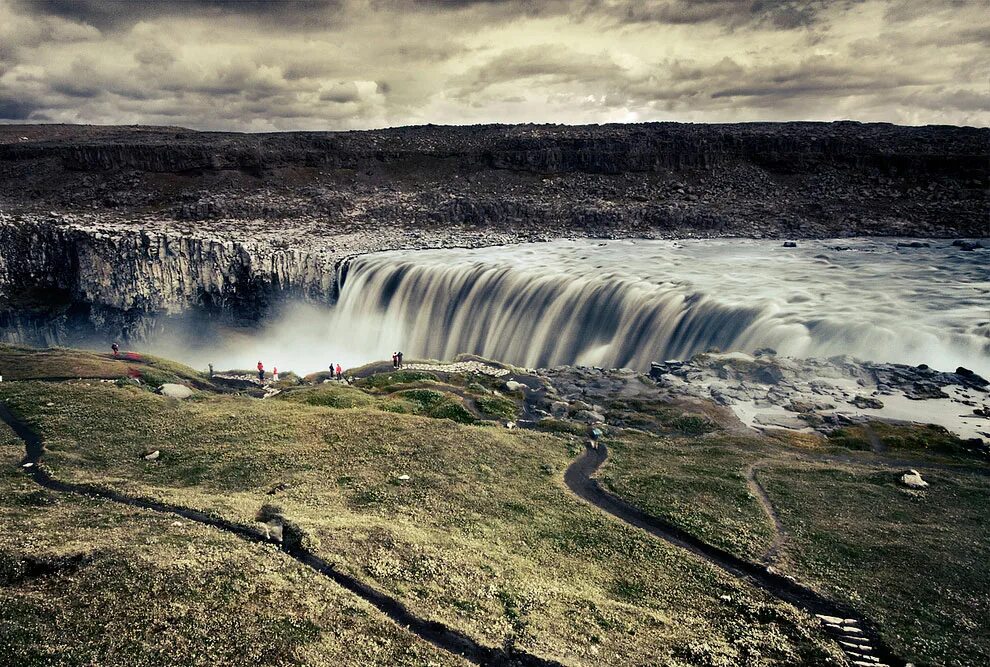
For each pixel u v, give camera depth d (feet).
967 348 221.25
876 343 231.91
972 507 120.78
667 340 285.84
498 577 92.07
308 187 629.10
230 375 273.75
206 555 87.97
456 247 463.01
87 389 184.14
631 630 81.41
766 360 216.33
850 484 131.95
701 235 475.72
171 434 154.61
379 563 91.66
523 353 333.21
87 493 117.91
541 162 641.81
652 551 105.91
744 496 126.11
